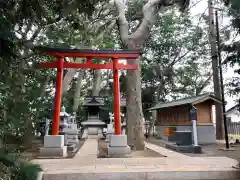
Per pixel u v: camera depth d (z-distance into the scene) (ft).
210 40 54.85
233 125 63.31
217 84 53.83
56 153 27.27
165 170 18.81
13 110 12.06
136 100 36.04
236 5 16.80
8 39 11.20
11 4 12.10
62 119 56.24
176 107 52.90
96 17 41.93
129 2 56.13
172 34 71.10
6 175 12.50
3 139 13.01
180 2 37.58
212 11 52.44
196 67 74.13
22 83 13.38
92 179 18.08
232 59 31.01
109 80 88.33
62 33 32.35
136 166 20.76
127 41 37.65
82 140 55.42
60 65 29.22
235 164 21.42
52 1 15.39
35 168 14.84
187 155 29.68
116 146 28.43
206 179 18.61
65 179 17.89
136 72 36.60
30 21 15.37
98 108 67.56
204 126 46.29
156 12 37.91
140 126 35.47
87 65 30.12
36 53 19.72
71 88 77.56
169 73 73.36
